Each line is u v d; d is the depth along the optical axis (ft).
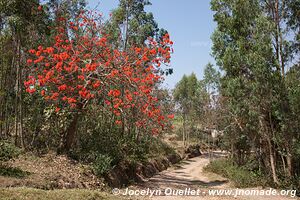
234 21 63.57
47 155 45.01
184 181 68.74
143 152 75.51
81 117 52.49
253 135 63.82
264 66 54.13
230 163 84.58
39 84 44.19
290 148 54.13
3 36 54.34
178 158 115.85
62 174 38.37
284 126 52.90
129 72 48.80
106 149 52.85
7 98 56.75
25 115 53.67
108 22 62.08
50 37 56.90
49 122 49.24
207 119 105.29
